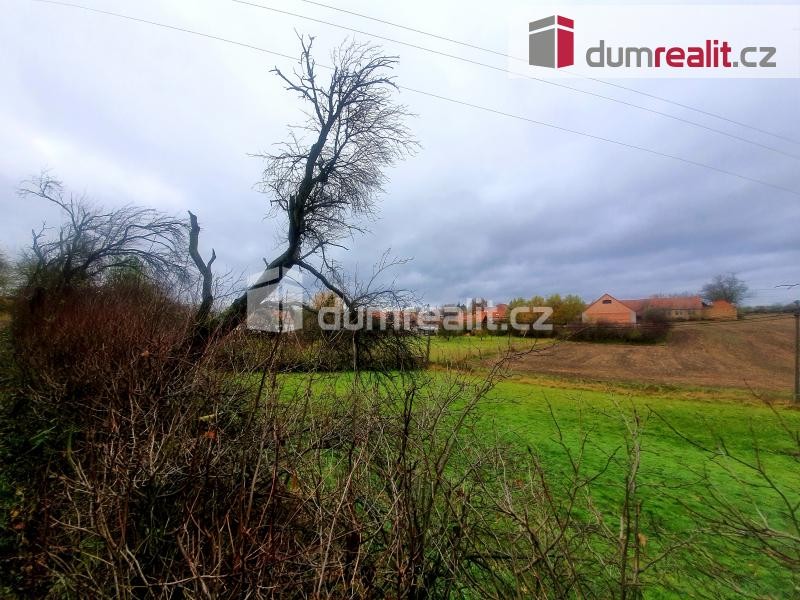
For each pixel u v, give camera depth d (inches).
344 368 161.6
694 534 112.3
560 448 294.0
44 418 177.0
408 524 84.2
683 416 473.1
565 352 1159.0
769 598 96.3
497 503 89.4
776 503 219.0
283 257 478.3
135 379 137.4
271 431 95.1
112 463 85.5
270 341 155.6
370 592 80.0
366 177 515.2
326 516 82.4
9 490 137.1
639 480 248.1
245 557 66.9
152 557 81.4
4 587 90.6
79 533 88.7
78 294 475.5
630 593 91.3
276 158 487.5
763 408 545.3
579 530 101.7
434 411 114.0
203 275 399.2
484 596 87.6
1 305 653.3
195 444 100.3
